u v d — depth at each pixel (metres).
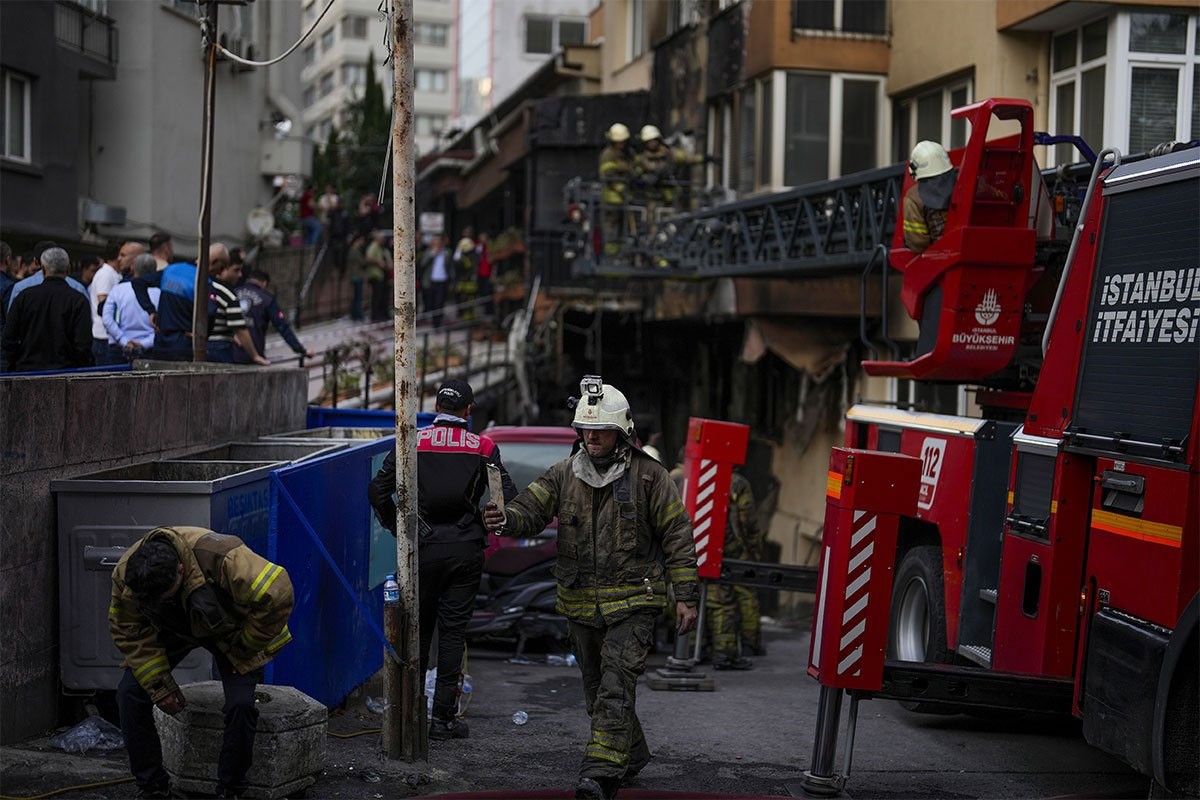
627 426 6.12
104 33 24.05
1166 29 13.10
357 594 7.83
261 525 6.86
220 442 8.80
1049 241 8.48
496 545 10.81
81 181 24.55
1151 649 5.41
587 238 20.20
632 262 19.78
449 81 100.50
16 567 5.96
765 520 21.20
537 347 24.53
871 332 17.30
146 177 24.95
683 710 8.73
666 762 7.18
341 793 5.91
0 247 11.42
